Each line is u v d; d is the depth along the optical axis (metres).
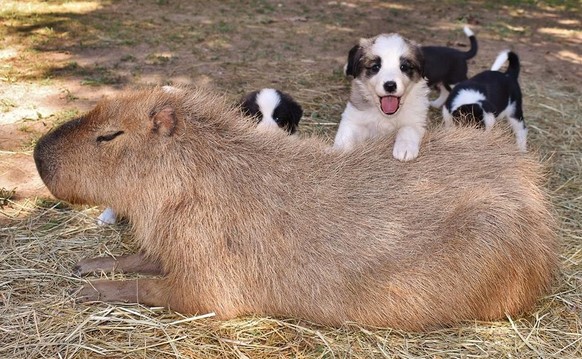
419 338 2.14
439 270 2.12
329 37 4.45
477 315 2.17
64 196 2.18
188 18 4.61
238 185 2.14
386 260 2.12
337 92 3.42
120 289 2.19
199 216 2.12
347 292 2.12
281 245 2.12
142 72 3.48
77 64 3.53
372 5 5.62
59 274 2.28
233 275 2.13
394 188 2.17
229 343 2.10
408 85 2.65
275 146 2.20
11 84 3.25
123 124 2.14
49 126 2.95
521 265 2.16
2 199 2.53
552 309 2.25
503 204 2.15
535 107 3.47
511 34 5.05
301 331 2.13
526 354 2.12
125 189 2.15
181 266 2.13
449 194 2.17
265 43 4.16
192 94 2.21
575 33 5.29
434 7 5.79
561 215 2.64
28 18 4.30
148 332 2.11
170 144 2.14
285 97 2.74
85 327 2.11
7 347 2.06
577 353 2.13
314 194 2.15
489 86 2.96
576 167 2.96
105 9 4.68
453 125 2.43
